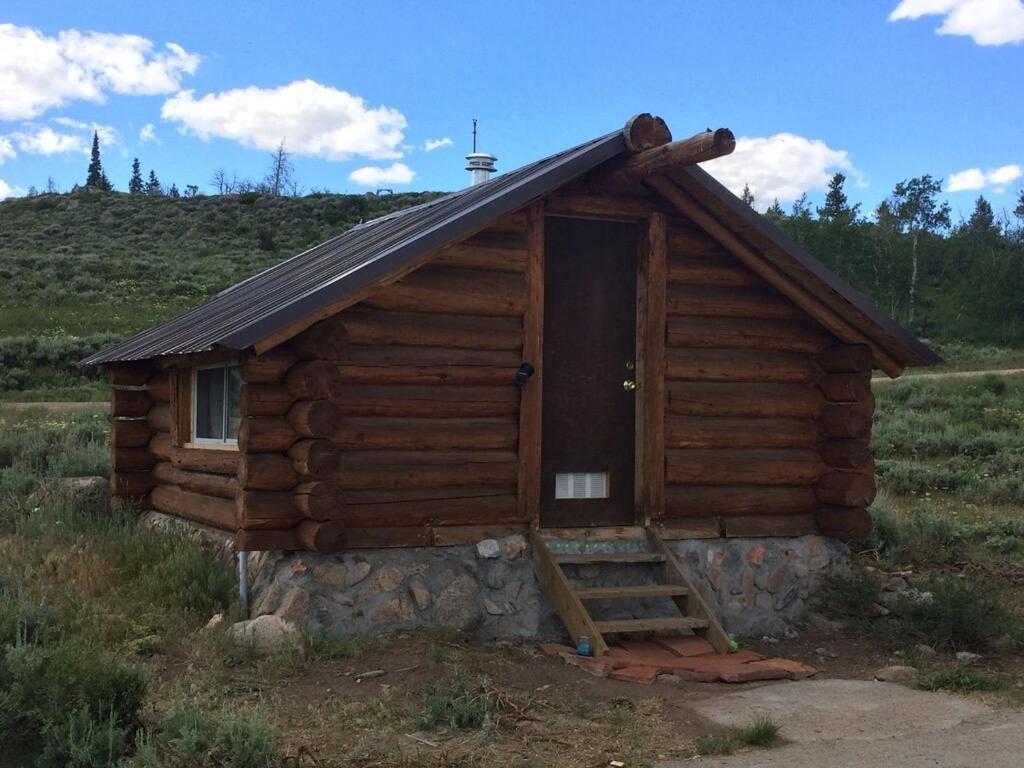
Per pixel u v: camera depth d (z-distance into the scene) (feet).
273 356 25.79
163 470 36.32
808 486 32.96
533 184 27.25
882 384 108.78
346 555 26.78
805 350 32.76
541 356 29.30
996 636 29.37
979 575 36.63
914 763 18.61
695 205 30.35
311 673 23.22
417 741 19.19
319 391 25.43
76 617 25.25
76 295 142.00
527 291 29.09
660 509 30.76
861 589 31.76
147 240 201.87
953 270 241.14
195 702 19.31
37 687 18.33
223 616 26.27
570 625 26.96
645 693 23.26
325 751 18.43
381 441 27.14
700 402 31.32
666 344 31.07
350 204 229.04
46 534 33.30
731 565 31.53
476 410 28.53
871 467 32.30
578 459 30.35
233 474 29.71
